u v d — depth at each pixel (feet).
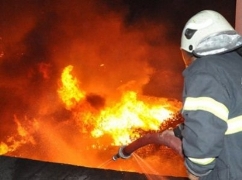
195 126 5.92
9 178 10.08
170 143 7.46
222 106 5.97
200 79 6.18
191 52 6.69
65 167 10.46
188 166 6.34
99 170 10.43
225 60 6.50
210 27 6.61
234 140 6.25
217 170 6.55
